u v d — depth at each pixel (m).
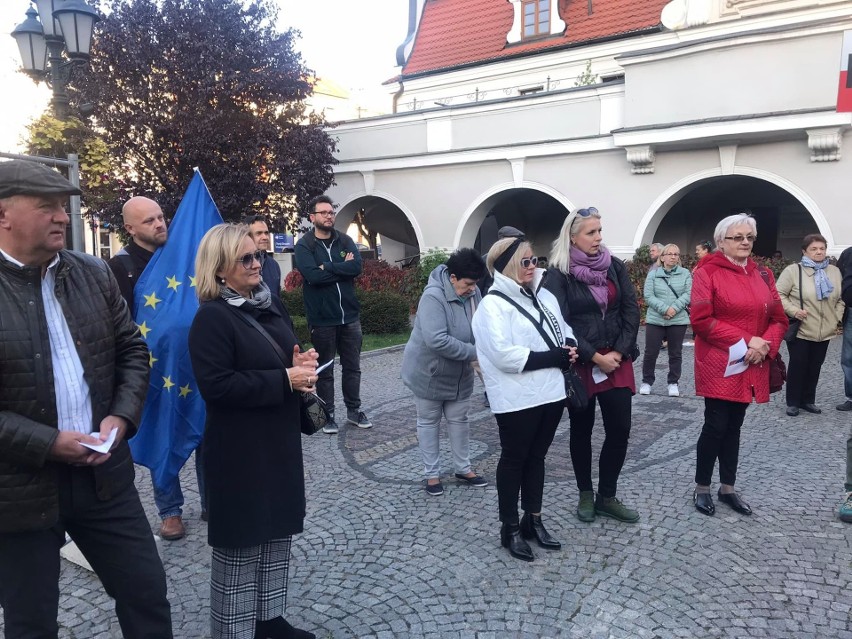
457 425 4.45
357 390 6.07
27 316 2.00
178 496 3.80
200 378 2.33
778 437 5.49
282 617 2.64
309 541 3.74
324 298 5.71
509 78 18.83
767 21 12.81
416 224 16.19
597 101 13.35
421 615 2.94
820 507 4.01
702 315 3.77
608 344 3.63
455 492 4.43
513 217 18.98
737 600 2.99
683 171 12.45
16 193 1.92
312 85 13.88
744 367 3.74
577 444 3.87
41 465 1.95
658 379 8.03
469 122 15.09
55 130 6.83
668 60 12.11
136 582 2.22
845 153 10.80
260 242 4.84
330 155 14.50
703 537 3.63
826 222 11.12
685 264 12.88
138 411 2.27
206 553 3.61
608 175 13.34
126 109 12.20
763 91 11.22
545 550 3.53
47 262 2.11
